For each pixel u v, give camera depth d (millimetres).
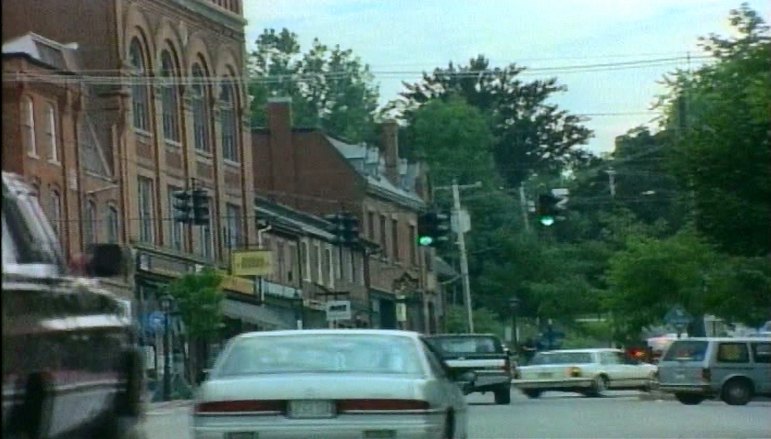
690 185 68625
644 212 189625
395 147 173875
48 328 19969
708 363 75875
